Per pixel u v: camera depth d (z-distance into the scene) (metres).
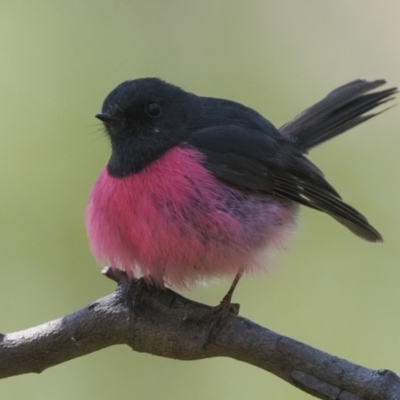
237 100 13.76
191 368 11.62
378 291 12.31
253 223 8.74
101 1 13.86
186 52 13.88
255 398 11.36
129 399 11.50
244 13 14.30
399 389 6.91
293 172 9.64
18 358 7.73
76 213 12.35
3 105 12.84
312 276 12.41
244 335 7.51
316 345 11.89
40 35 13.41
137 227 8.39
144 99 8.90
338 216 9.66
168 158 8.66
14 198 12.34
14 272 12.08
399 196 13.15
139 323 7.75
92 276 12.14
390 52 14.30
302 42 14.28
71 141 12.74
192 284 8.91
